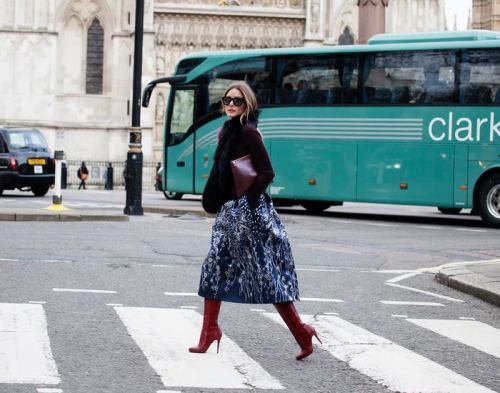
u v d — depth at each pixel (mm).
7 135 34000
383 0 54250
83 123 62812
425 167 25938
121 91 63000
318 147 27453
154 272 13773
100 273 13430
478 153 25328
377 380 7625
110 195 40375
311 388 7324
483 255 18203
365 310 11227
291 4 63781
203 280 8289
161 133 62688
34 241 17406
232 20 63031
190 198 38719
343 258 16875
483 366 8352
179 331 9352
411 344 9242
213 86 29953
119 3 62812
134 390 7043
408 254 18016
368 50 26750
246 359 8250
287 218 27062
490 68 25219
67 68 63094
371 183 26688
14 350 8227
